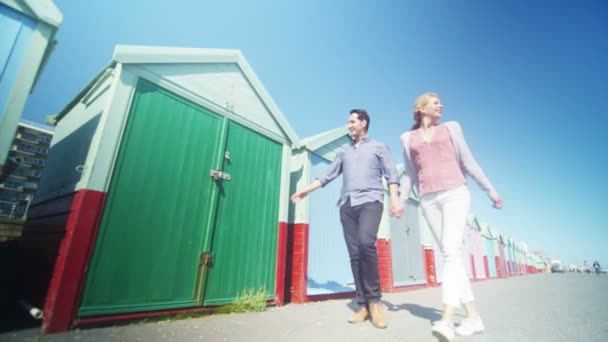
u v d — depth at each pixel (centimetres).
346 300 402
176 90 267
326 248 453
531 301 381
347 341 165
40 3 202
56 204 243
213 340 164
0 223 387
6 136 177
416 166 220
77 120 307
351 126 259
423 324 212
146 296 213
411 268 683
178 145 259
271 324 215
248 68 346
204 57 295
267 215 348
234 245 297
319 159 484
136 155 226
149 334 171
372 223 214
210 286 263
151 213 228
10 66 185
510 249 2319
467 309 179
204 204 271
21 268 288
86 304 182
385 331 189
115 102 220
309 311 287
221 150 297
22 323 187
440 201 194
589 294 507
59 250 193
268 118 374
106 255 196
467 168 198
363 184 228
